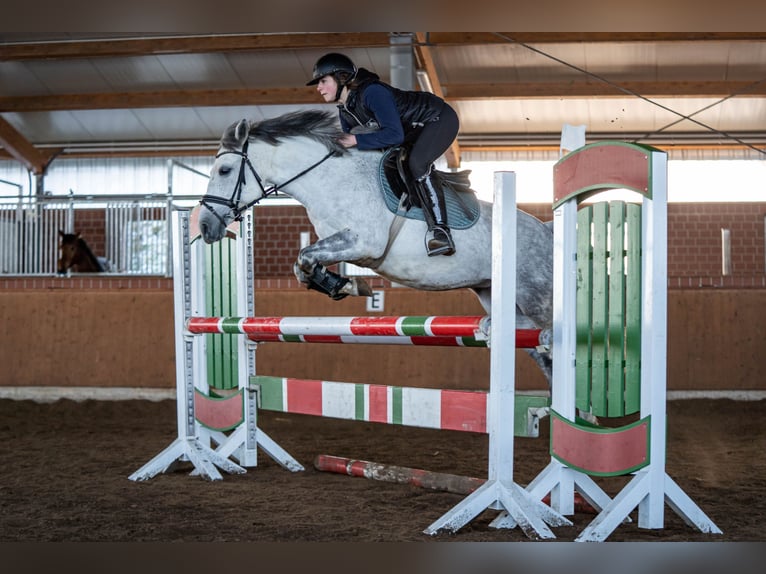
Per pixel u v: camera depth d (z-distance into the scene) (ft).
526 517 11.19
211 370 17.29
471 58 42.52
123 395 29.43
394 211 13.80
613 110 47.29
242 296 16.11
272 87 45.52
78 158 53.72
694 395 27.73
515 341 11.91
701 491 14.47
